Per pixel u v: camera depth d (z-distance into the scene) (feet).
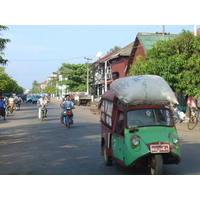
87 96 171.22
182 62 60.29
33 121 71.46
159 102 22.88
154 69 60.59
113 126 24.49
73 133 49.06
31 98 215.92
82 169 25.02
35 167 25.89
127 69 115.34
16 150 34.96
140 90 22.24
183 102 84.07
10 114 96.99
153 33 112.47
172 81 60.75
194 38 62.95
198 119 65.36
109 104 26.66
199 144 38.27
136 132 21.52
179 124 63.87
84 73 222.07
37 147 36.58
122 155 21.75
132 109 22.81
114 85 24.56
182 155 30.81
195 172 23.57
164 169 24.57
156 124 22.34
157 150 20.29
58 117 82.43
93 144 38.17
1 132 52.47
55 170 24.71
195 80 59.93
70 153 32.30
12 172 24.22
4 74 158.61
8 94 230.27
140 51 106.93
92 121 70.38
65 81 217.77
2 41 57.88
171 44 64.39
